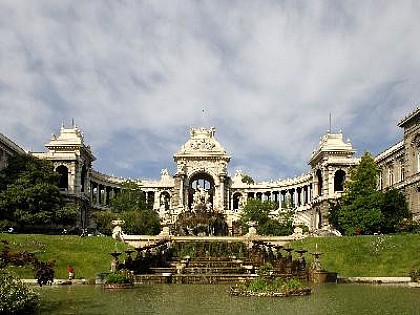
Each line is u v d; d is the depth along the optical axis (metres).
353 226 71.19
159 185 132.12
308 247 55.69
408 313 22.41
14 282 22.92
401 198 73.50
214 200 116.88
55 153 97.88
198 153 118.69
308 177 118.81
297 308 24.14
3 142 82.12
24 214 72.94
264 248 55.97
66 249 51.94
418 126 78.44
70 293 32.03
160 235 64.44
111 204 104.12
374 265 47.34
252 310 23.47
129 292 32.62
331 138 106.19
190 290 33.88
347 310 23.38
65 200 94.94
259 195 135.50
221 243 61.78
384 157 94.56
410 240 51.34
